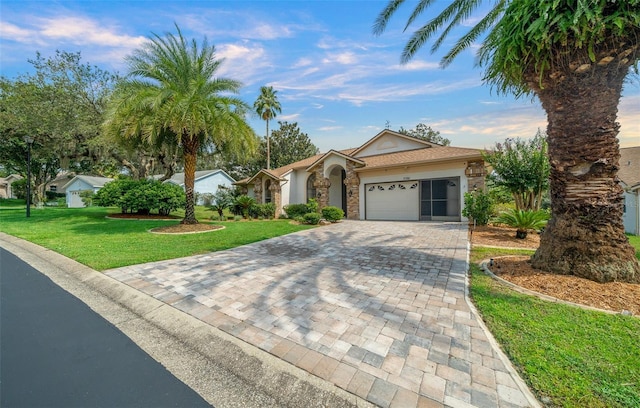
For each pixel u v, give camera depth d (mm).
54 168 38188
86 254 7719
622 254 4867
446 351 3145
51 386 2660
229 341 3465
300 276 5906
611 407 2254
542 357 2938
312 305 4430
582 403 2316
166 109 11250
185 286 5309
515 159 12875
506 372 2760
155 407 2428
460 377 2717
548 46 4520
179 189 18766
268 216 19891
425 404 2406
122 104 11727
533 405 2342
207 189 37250
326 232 12344
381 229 13062
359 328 3691
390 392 2553
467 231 11844
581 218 5105
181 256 7672
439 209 16219
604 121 4930
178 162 23125
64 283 5746
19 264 7145
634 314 3814
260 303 4523
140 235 11125
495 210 13484
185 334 3695
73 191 38438
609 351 3006
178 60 12664
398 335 3504
